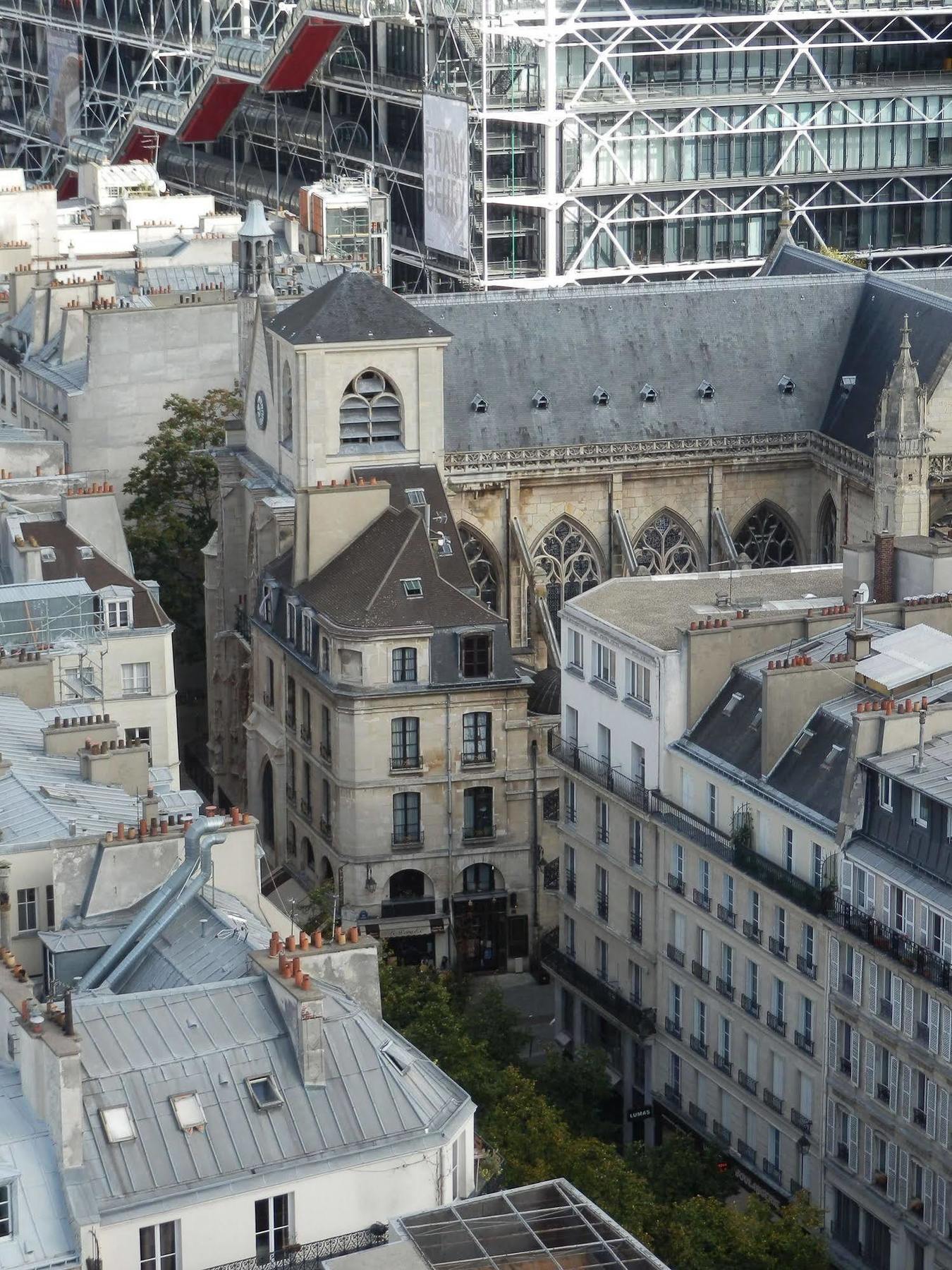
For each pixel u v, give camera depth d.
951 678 193.25
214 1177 134.12
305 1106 137.88
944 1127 174.25
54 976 158.00
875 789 181.62
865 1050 182.12
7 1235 130.00
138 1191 132.62
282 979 141.75
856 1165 184.75
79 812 172.00
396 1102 139.50
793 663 196.75
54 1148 132.75
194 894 159.50
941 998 172.75
